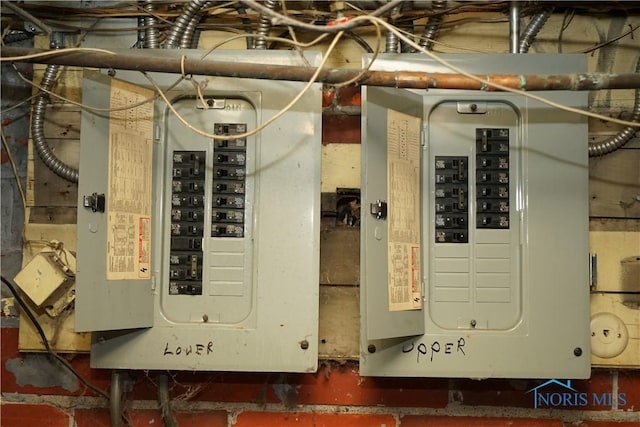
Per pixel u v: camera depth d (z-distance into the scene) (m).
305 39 1.15
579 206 1.00
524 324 0.99
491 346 0.99
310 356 0.99
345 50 1.14
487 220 1.02
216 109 1.04
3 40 1.17
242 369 1.00
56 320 1.14
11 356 1.17
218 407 1.15
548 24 1.14
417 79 0.87
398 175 0.97
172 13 1.14
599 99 1.13
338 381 1.14
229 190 1.03
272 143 1.02
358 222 1.15
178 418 1.15
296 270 1.00
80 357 1.16
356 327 1.12
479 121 1.03
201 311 1.02
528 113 1.02
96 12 1.15
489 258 1.02
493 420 1.13
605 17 1.14
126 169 0.98
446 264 1.02
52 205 1.16
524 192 1.01
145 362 1.01
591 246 1.11
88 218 0.92
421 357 1.00
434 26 1.12
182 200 1.03
